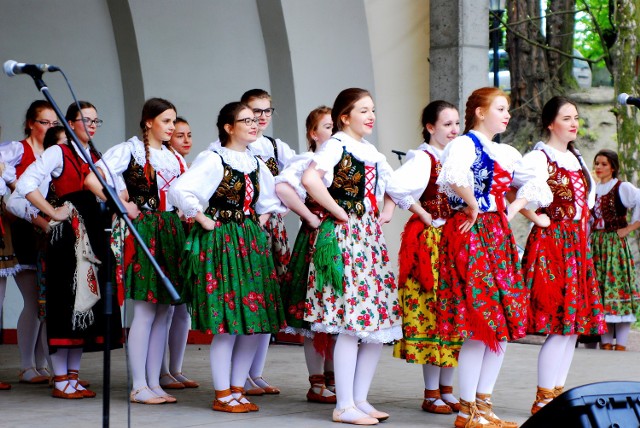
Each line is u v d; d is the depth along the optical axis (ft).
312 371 19.38
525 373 23.75
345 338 17.08
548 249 17.92
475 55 31.53
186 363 25.36
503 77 49.14
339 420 17.07
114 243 19.04
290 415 17.80
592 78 56.49
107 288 13.55
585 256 18.15
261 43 30.58
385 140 31.96
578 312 17.84
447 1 31.42
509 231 16.72
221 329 17.60
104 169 18.57
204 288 17.72
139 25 29.19
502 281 16.33
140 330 19.08
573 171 18.16
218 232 17.76
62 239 19.21
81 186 19.65
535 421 11.62
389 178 17.81
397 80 32.07
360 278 16.98
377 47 31.60
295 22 29.94
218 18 30.14
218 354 18.07
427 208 17.89
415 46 32.30
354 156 17.26
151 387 19.45
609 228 30.58
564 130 18.17
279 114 30.58
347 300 16.83
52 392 19.94
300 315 18.17
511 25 41.45
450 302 16.52
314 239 18.19
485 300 16.19
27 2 29.84
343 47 30.96
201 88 30.14
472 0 31.35
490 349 16.48
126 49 29.68
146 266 18.93
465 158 16.21
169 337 21.39
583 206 18.17
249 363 18.52
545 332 17.78
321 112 20.15
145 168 19.22
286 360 25.79
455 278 16.37
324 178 17.16
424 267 17.51
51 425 16.62
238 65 30.50
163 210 19.52
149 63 29.48
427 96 32.42
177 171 19.89
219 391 18.17
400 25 32.01
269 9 29.91
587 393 11.43
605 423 11.22
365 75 31.40
